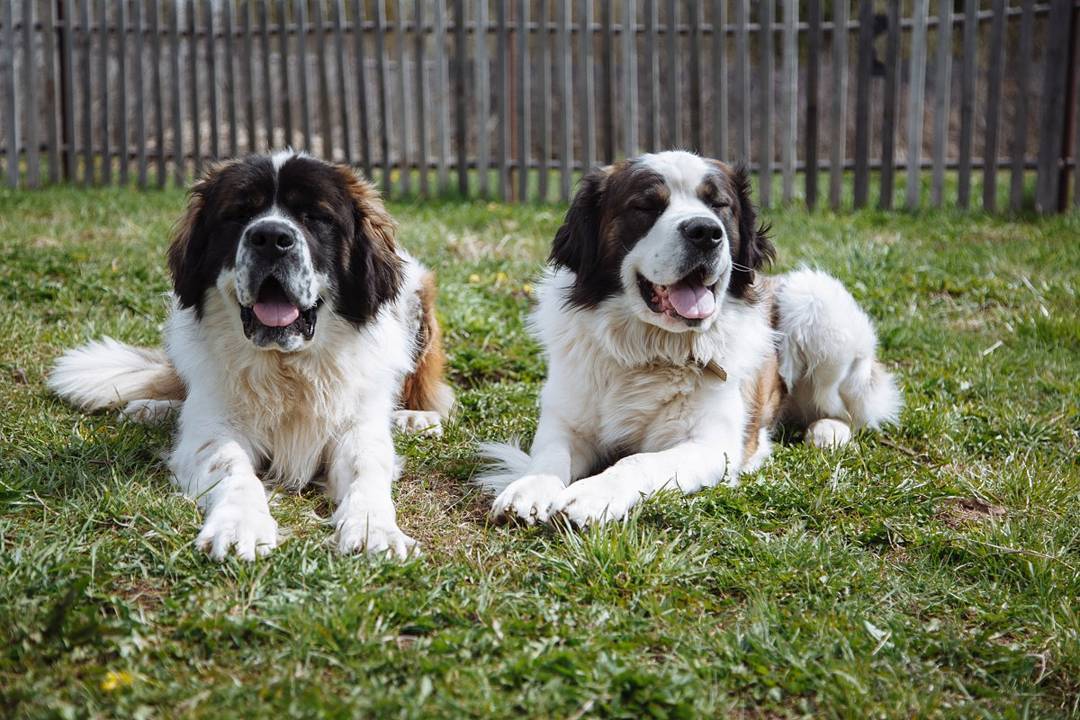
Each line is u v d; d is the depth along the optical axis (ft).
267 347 6.16
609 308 6.68
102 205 12.41
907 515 6.19
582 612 5.23
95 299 8.72
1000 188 16.19
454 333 8.52
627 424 6.75
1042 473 6.66
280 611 5.04
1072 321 8.80
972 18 12.86
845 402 7.71
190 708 4.57
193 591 5.18
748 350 6.83
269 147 14.93
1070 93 12.73
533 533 5.87
